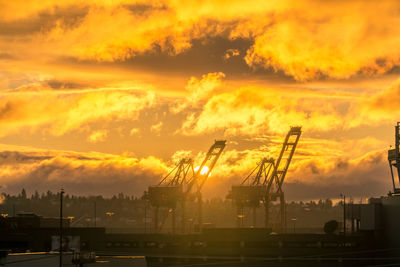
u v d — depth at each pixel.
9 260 195.25
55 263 191.38
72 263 191.00
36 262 191.62
